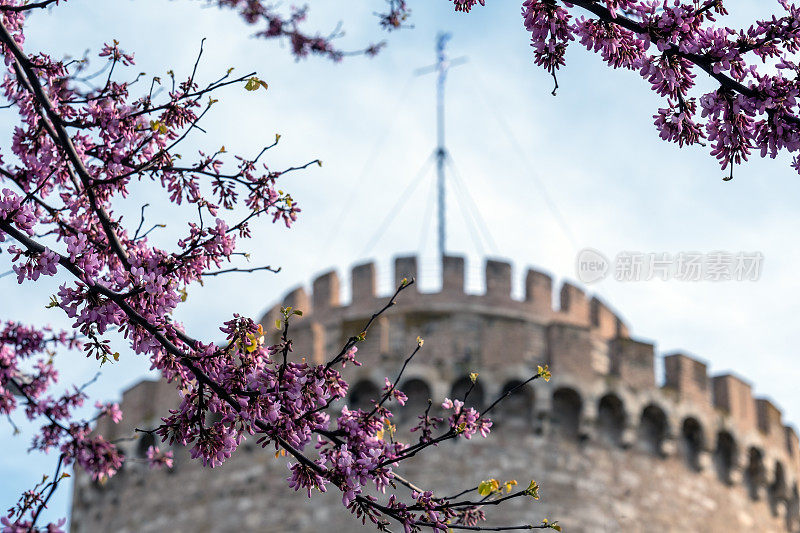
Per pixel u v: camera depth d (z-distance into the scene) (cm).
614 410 3106
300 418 866
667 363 3256
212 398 870
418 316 3098
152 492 3147
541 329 3148
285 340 868
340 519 2878
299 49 1625
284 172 938
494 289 3166
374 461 870
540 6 823
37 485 918
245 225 916
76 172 971
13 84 988
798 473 3469
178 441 873
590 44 816
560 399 3056
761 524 3284
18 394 1155
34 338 1125
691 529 3077
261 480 2995
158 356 887
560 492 2931
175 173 934
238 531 2953
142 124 968
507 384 3020
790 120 804
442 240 3634
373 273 3186
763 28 797
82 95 977
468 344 3058
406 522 879
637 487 3038
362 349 3047
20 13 993
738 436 3259
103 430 3253
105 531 3206
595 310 3284
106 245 949
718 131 817
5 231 866
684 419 3170
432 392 2972
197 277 904
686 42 798
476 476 2892
